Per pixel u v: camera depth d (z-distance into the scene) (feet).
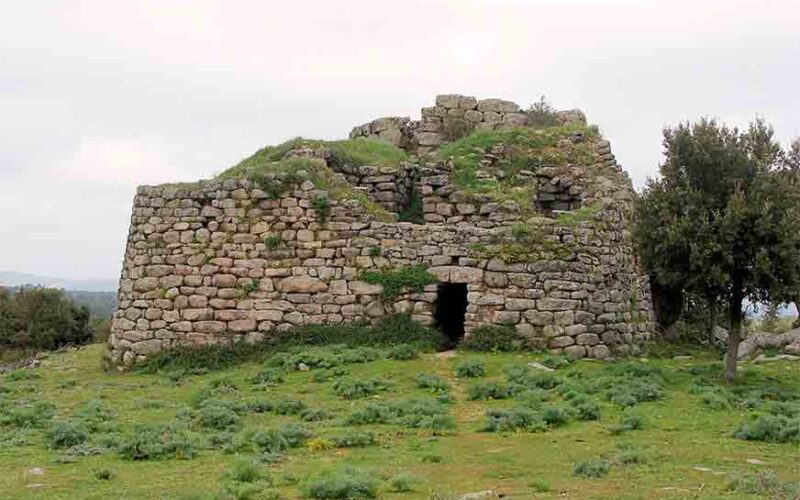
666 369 60.44
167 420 46.37
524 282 65.41
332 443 39.11
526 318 65.00
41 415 48.39
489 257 66.23
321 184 71.36
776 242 52.19
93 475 33.86
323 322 68.39
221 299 69.82
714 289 54.95
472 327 65.57
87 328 184.44
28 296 180.45
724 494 29.09
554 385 52.75
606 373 56.29
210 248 70.79
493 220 73.10
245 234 70.49
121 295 72.84
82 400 55.26
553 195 80.59
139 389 59.41
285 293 69.15
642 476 32.58
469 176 78.84
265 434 39.83
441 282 67.21
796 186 53.26
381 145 89.35
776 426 39.34
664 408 46.60
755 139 54.75
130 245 73.05
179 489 31.68
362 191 74.90
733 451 36.76
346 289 68.39
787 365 64.54
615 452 37.01
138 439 38.68
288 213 70.28
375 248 68.64
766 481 30.17
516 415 43.01
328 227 69.62
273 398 51.57
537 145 83.25
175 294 70.54
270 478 32.53
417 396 51.08
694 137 55.42
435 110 93.66
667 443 38.47
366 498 29.94
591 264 67.77
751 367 62.95
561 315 64.95
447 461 35.94
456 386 54.03
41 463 36.52
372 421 44.50
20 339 172.76
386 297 67.56
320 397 52.01
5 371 76.38
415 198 82.53
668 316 86.84
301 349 65.36
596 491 30.40
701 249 53.01
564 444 38.88
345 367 59.77
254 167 73.05
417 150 93.97
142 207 72.74
